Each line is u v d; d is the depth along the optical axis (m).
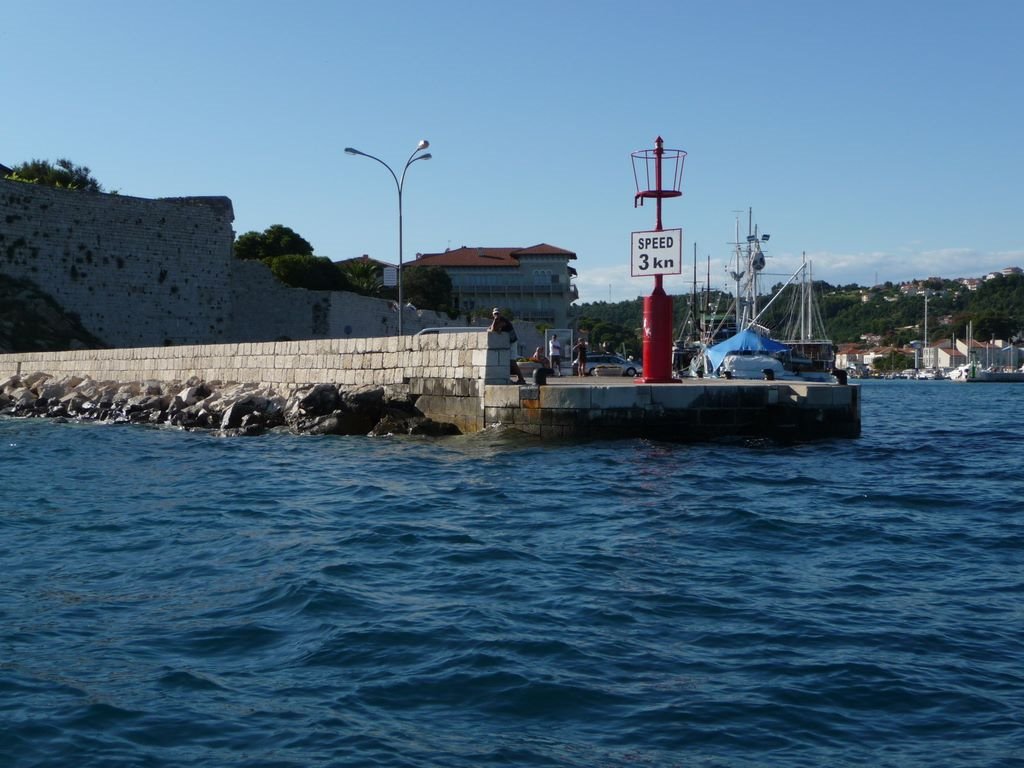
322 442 25.58
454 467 19.83
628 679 7.34
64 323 58.81
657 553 11.61
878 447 24.14
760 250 80.38
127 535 13.30
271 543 12.41
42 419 36.91
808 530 13.06
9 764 5.97
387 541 12.36
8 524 14.20
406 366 27.42
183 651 8.09
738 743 6.27
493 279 121.44
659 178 25.53
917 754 6.13
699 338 88.81
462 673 7.41
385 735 6.37
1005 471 19.70
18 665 7.80
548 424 23.50
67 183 79.81
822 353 69.50
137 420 34.19
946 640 8.26
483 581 10.20
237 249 85.19
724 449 22.56
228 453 23.67
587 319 167.75
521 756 6.07
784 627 8.59
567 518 13.97
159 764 5.98
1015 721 6.61
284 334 69.56
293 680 7.35
